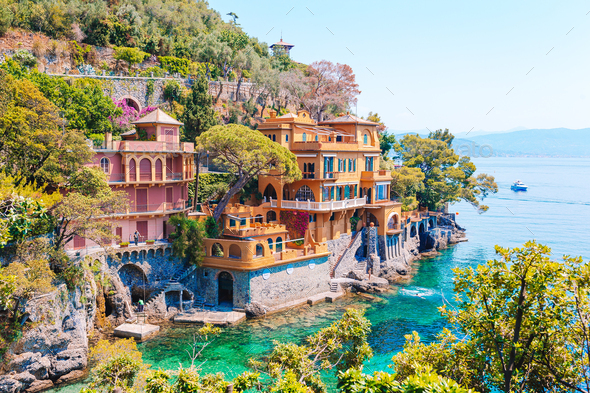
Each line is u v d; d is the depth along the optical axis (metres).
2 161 39.22
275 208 63.97
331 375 35.88
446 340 23.27
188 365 38.06
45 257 36.81
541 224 114.75
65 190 45.88
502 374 20.30
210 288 51.50
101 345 33.97
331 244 64.50
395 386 17.16
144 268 49.09
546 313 19.45
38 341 34.16
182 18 112.62
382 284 61.81
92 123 60.66
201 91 73.75
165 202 53.19
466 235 103.38
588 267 19.05
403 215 80.06
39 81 56.47
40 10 77.69
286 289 53.78
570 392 19.50
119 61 83.31
